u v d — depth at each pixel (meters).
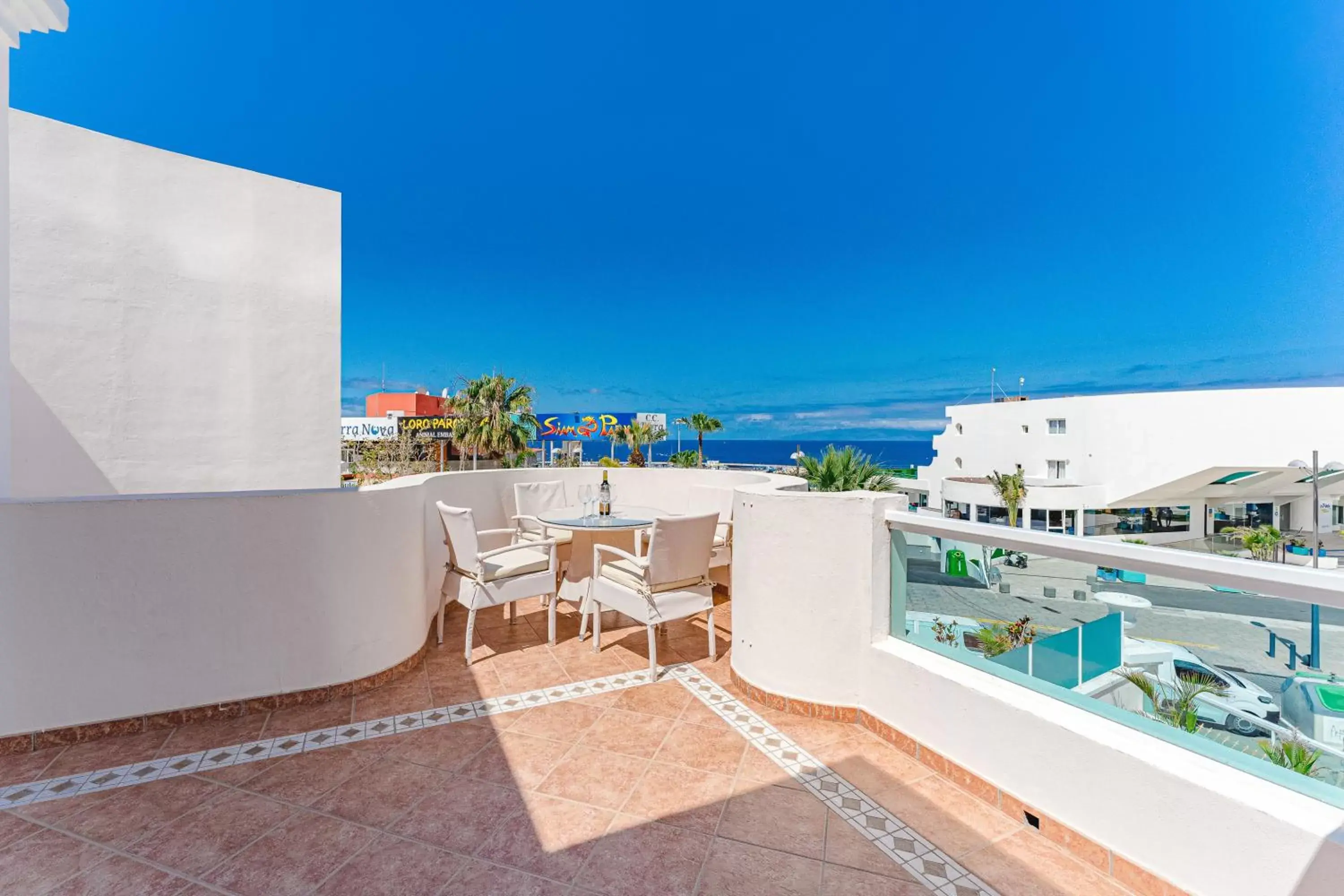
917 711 2.30
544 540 3.83
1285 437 28.16
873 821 1.92
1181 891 1.49
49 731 2.34
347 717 2.68
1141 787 1.57
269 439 5.48
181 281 5.02
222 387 5.23
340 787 2.10
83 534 2.38
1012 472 37.50
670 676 3.20
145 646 2.48
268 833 1.83
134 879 1.60
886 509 2.53
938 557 2.32
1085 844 1.71
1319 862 1.24
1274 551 31.36
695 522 3.25
